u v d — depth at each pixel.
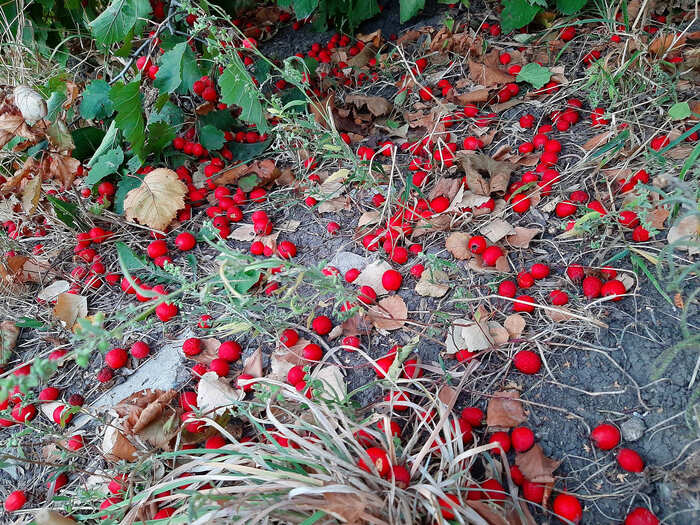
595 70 0.49
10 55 0.59
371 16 0.67
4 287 0.48
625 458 0.28
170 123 0.56
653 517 0.26
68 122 0.54
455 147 0.49
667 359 0.28
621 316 0.34
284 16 0.74
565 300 0.36
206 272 0.45
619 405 0.31
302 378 0.35
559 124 0.48
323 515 0.25
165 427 0.33
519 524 0.27
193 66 0.52
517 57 0.56
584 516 0.28
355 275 0.41
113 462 0.34
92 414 0.38
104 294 0.47
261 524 0.26
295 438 0.29
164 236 0.49
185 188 0.48
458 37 0.60
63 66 0.60
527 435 0.30
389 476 0.28
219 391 0.36
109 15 0.49
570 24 0.53
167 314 0.42
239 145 0.56
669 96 0.46
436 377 0.35
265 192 0.52
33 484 0.37
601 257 0.37
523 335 0.35
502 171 0.44
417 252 0.42
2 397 0.22
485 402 0.33
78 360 0.23
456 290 0.38
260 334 0.40
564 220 0.41
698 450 0.28
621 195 0.41
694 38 0.50
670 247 0.29
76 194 0.51
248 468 0.28
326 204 0.48
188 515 0.25
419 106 0.55
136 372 0.41
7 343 0.44
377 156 0.52
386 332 0.38
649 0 0.53
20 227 0.52
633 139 0.43
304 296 0.41
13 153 0.54
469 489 0.27
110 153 0.52
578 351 0.33
